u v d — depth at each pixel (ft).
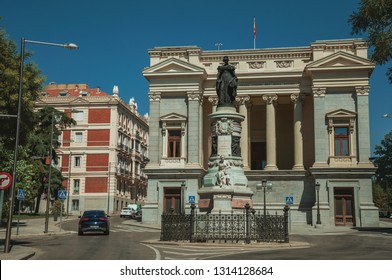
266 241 72.59
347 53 165.68
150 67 176.04
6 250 58.85
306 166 177.58
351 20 75.25
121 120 271.08
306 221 166.50
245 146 176.45
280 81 177.17
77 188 256.93
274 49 177.68
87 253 61.00
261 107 195.00
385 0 69.87
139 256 56.75
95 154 258.16
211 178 79.41
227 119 81.71
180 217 76.13
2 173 62.34
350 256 56.13
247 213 70.64
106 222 108.17
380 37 70.85
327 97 168.96
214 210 75.61
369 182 160.35
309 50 176.14
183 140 173.78
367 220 157.99
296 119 175.22
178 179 170.50
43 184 202.08
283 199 170.30
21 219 168.14
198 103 174.50
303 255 57.16
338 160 164.35
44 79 85.51
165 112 176.86
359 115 164.96
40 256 57.31
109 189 253.85
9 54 80.28
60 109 263.29
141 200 317.42
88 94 276.00
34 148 197.98
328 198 161.38
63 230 124.47
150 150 174.19
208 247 67.82
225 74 84.58
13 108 78.18
